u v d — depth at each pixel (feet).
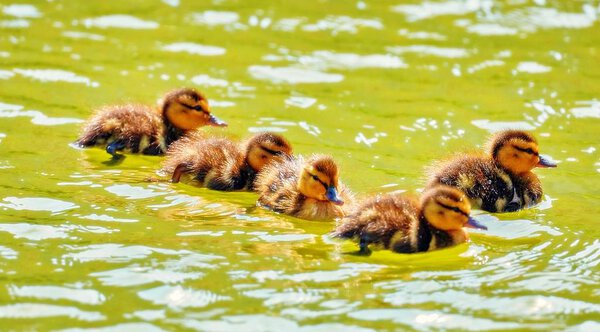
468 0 77.46
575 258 39.55
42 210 42.57
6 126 53.01
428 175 46.96
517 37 70.13
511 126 55.26
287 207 44.21
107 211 42.86
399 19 73.56
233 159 47.83
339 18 73.56
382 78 62.85
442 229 40.81
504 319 34.40
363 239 40.47
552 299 35.86
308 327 33.47
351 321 33.94
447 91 60.64
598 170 49.47
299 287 36.22
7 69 61.82
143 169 48.91
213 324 33.50
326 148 51.85
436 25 72.38
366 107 57.98
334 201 42.93
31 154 49.42
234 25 71.87
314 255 39.27
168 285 35.99
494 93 60.34
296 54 66.59
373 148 52.06
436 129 54.80
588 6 75.87
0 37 67.72
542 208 45.34
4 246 38.78
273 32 70.64
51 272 36.76
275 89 60.59
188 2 76.89
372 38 69.77
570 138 53.62
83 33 69.31
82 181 46.42
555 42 69.15
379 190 46.39
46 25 70.69
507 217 44.32
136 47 66.95
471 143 52.75
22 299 34.81
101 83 60.23
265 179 46.32
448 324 33.94
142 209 43.50
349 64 65.10
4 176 46.39
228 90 60.08
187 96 51.72
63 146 50.80
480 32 71.00
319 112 57.11
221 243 40.01
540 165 46.50
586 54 66.95
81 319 33.63
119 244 39.27
